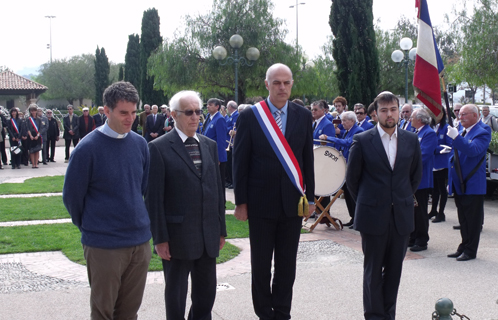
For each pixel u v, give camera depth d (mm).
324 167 7770
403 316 4410
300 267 5945
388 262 4168
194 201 3682
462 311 4508
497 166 10148
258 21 26422
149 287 5145
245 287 5172
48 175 14930
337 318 4375
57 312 4469
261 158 3990
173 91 28000
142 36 33938
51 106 71438
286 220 4035
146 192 3621
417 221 6723
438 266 5973
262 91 27281
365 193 4172
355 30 16359
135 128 19156
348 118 8273
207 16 27062
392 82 33531
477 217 6188
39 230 7680
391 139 4230
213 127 9383
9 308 4562
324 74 35781
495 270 5781
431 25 5891
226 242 7020
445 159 8602
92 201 3180
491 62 19812
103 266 3156
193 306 3930
